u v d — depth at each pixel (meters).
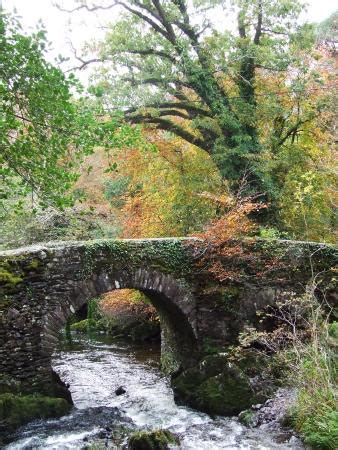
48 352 8.52
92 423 8.21
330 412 6.46
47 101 5.70
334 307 10.44
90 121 6.04
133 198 17.50
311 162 15.17
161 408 9.29
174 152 16.52
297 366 7.34
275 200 15.00
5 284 8.18
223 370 9.23
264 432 7.52
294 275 10.52
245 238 10.40
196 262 10.31
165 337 12.17
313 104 15.43
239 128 14.83
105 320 18.50
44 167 6.36
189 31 15.20
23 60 5.37
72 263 8.82
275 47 15.43
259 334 8.38
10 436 7.50
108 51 14.66
